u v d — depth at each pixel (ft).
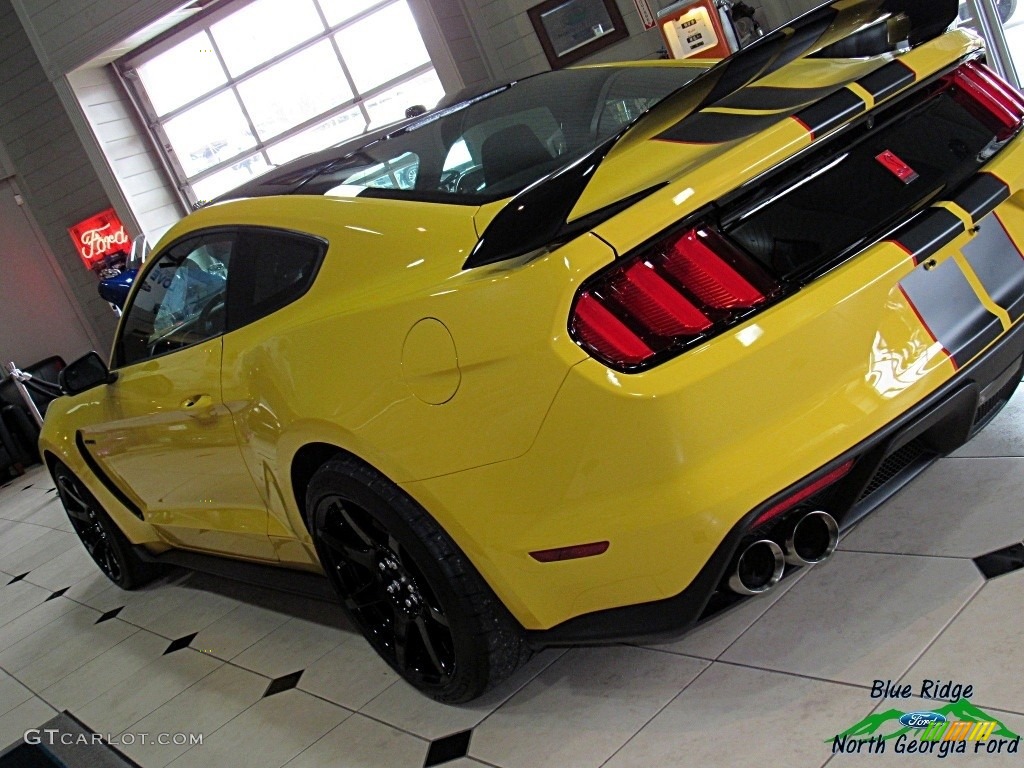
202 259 7.69
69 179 30.66
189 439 7.96
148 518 10.18
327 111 26.23
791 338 4.66
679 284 4.64
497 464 5.20
